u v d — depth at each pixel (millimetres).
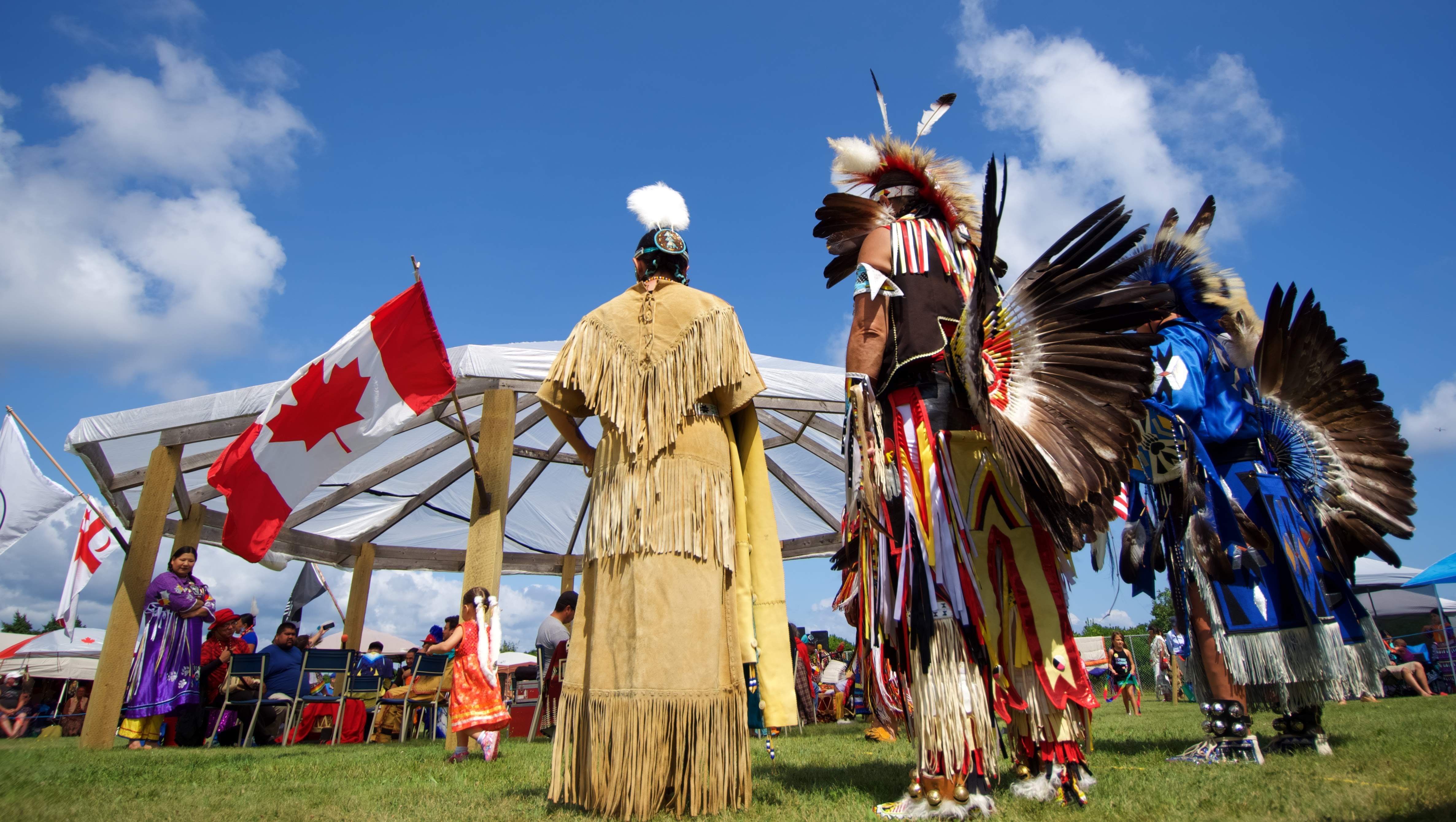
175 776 3492
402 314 5949
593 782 2309
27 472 7867
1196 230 3549
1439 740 3355
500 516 6277
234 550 5934
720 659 2438
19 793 2699
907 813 2148
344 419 6031
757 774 3260
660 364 2633
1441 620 14250
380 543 11977
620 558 2461
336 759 4828
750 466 2781
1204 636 3242
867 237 2562
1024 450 2254
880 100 2832
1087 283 2291
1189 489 3229
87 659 17516
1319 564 3355
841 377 8547
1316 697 3244
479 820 2223
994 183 2064
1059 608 2385
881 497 2283
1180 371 3268
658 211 2895
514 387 6820
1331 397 3543
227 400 7402
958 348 2305
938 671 2166
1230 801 2141
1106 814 2078
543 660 7809
